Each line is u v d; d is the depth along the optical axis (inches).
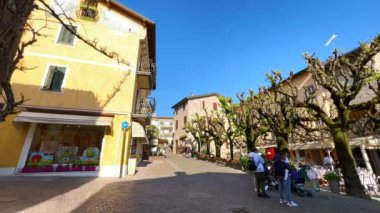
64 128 461.4
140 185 353.1
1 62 128.6
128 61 551.2
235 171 579.8
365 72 351.6
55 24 513.7
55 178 391.5
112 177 436.1
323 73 375.2
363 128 527.8
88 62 510.6
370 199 293.9
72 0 548.7
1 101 419.8
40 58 475.5
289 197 249.9
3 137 407.8
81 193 276.5
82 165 445.1
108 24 568.7
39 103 441.4
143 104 614.2
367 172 359.9
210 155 1032.2
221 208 229.8
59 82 474.3
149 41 691.4
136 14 600.1
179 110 1734.7
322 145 613.9
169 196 277.6
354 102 585.9
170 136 2741.1
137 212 207.5
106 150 459.8
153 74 691.4
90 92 488.7
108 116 482.9
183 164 794.2
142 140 812.6
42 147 435.2
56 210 201.6
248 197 283.3
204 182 396.2
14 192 256.8
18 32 137.5
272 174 339.3
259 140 979.3
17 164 405.4
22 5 135.4
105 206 222.8
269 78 480.1
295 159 818.8
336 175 347.6
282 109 472.7
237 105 768.9
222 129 987.3
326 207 245.8
